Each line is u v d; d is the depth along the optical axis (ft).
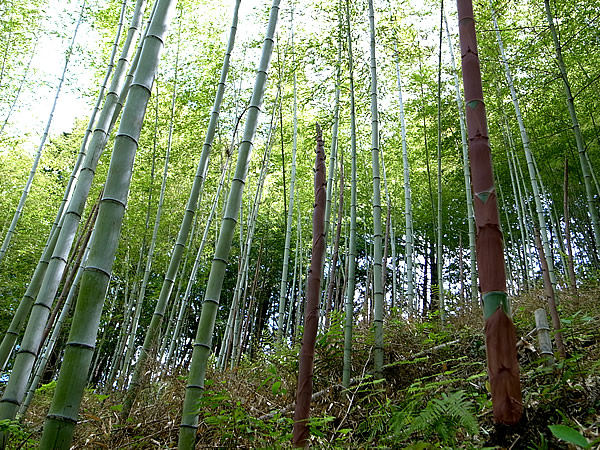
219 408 9.07
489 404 7.40
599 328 10.69
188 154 28.68
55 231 15.80
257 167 30.32
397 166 34.81
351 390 11.64
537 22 22.94
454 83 27.48
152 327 14.06
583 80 25.14
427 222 39.19
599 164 30.35
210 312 8.54
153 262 33.81
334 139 19.72
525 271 31.30
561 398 7.23
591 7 21.02
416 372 12.41
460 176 32.35
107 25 25.07
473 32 6.46
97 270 6.46
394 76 29.27
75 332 6.19
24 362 10.89
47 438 5.71
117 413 11.67
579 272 22.79
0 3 25.18
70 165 38.34
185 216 15.47
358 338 14.23
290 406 11.36
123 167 7.03
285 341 16.99
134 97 7.44
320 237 7.27
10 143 30.89
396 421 7.05
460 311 19.10
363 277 51.85
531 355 10.30
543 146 29.60
